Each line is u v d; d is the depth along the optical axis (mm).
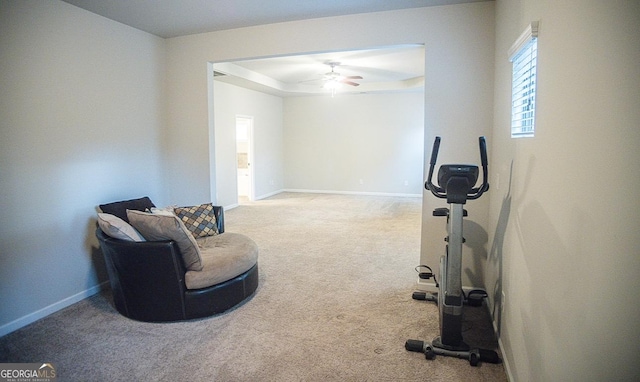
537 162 1675
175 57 4270
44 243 3018
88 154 3412
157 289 2748
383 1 3207
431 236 3443
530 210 1771
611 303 1009
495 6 3137
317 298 3262
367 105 9484
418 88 8211
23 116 2848
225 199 7617
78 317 2941
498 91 2910
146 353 2406
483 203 3273
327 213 7234
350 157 9750
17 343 2545
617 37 994
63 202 3182
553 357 1384
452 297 2387
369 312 2994
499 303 2525
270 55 3900
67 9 3189
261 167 9109
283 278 3742
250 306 3098
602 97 1062
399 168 9422
